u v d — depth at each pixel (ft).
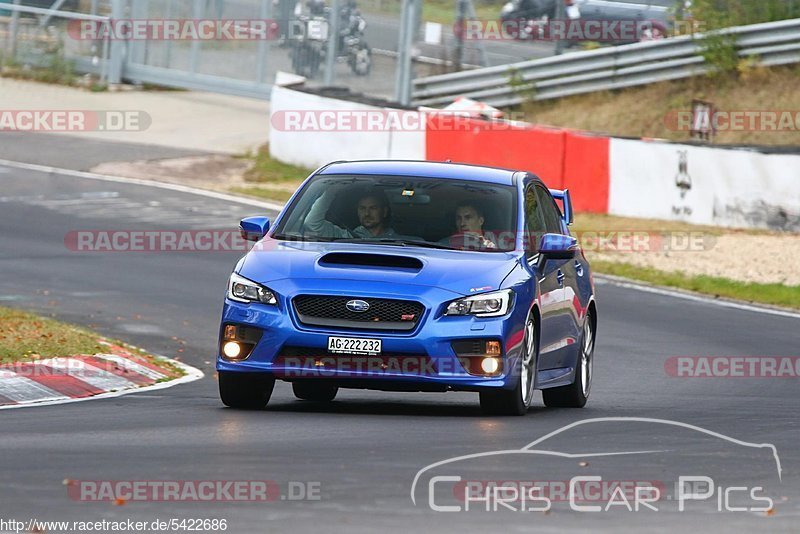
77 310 176.86
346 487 71.36
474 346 102.37
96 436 89.61
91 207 274.16
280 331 102.58
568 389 122.72
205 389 124.67
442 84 367.04
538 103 361.10
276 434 91.71
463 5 369.50
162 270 215.10
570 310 120.57
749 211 267.59
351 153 318.65
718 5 359.46
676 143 274.98
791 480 78.84
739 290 218.38
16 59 437.99
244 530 60.90
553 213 126.31
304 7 384.06
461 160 296.92
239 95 402.52
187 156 347.77
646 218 278.46
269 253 107.86
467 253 109.29
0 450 81.92
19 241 236.84
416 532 61.21
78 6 433.89
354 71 376.68
